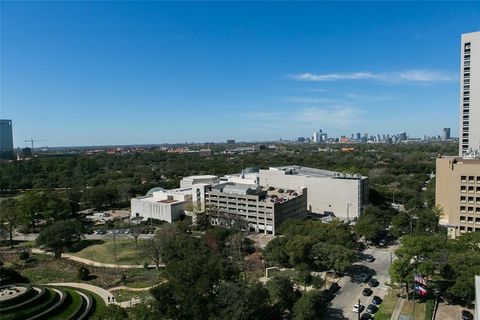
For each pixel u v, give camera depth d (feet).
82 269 448.65
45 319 331.77
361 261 488.44
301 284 399.24
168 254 441.27
